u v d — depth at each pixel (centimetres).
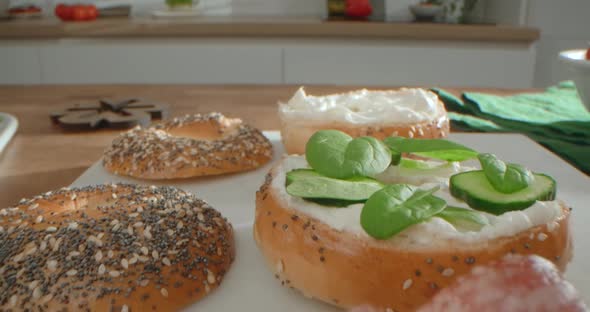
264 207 24
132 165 33
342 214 21
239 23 83
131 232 23
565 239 21
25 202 25
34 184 32
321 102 35
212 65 84
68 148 38
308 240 21
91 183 32
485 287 11
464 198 21
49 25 83
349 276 20
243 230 27
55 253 22
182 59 84
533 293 11
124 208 25
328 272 20
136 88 53
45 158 36
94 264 22
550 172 34
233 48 84
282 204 23
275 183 24
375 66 83
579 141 39
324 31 83
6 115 40
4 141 36
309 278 21
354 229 20
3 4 101
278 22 84
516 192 21
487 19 98
